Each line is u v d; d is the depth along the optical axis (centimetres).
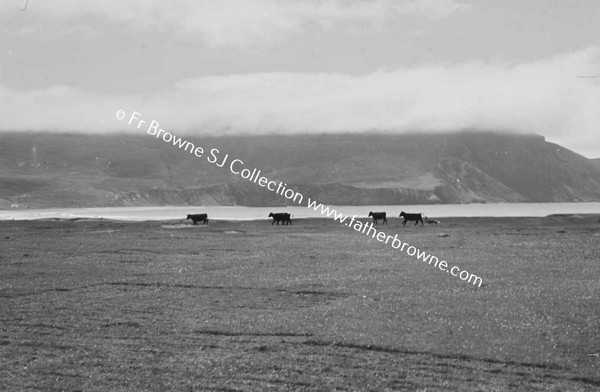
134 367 2159
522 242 6269
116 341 2481
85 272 4306
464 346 2373
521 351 2309
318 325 2708
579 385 1997
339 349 2369
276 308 3095
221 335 2575
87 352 2331
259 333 2594
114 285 3788
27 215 18625
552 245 5928
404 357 2272
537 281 3825
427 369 2144
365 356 2283
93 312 2998
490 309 2989
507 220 11162
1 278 4034
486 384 2002
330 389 1956
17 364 2197
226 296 3419
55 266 4606
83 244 6256
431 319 2797
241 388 1964
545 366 2167
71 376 2070
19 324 2762
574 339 2452
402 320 2788
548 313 2888
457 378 2058
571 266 4478
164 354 2308
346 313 2939
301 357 2264
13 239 6838
